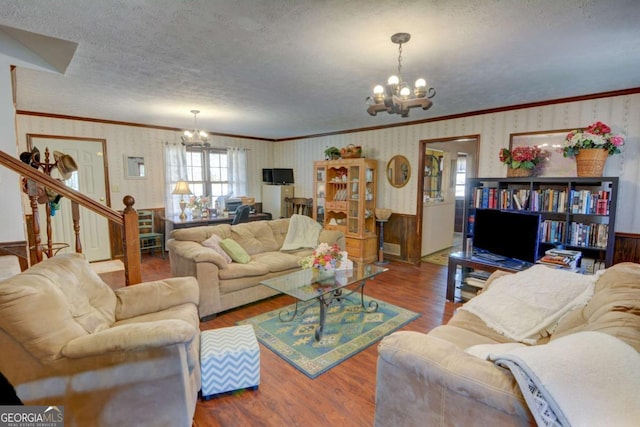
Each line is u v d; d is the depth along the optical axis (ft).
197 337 6.82
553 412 3.02
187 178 20.07
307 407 6.37
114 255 17.46
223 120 16.75
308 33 6.89
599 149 10.25
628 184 10.93
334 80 10.02
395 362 4.29
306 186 22.70
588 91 11.08
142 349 4.87
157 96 11.98
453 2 5.66
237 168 22.21
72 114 15.38
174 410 5.15
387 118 15.87
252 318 10.40
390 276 14.97
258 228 14.10
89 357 4.74
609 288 5.49
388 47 7.57
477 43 7.32
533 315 6.23
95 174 16.70
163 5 5.81
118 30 6.79
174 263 11.48
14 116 8.56
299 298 8.46
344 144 19.92
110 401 4.87
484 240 11.34
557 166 12.12
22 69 8.96
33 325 4.56
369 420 6.02
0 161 6.75
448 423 3.89
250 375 6.75
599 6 5.74
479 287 11.06
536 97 11.84
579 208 10.57
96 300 6.72
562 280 6.63
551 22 6.36
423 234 18.38
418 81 7.67
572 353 3.34
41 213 15.24
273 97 12.07
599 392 2.99
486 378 3.59
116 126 17.17
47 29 6.75
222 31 6.82
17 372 4.55
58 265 6.26
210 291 10.20
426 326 9.87
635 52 7.77
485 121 13.97
